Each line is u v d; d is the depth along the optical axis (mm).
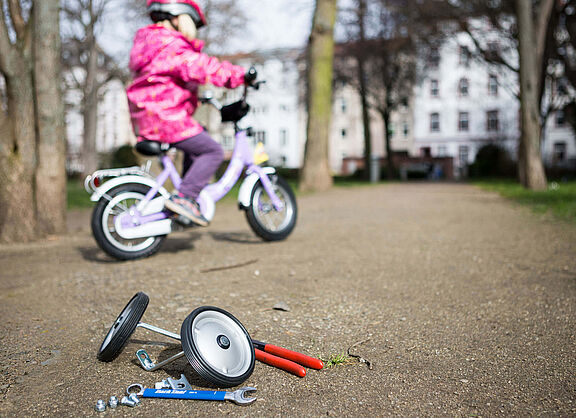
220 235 5652
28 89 5449
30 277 3652
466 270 3734
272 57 22406
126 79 20562
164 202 4062
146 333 2424
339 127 49750
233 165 4562
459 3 19578
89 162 19859
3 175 5254
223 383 1742
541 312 2691
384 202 10508
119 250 4090
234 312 2727
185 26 3865
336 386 1832
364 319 2605
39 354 2180
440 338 2322
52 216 5809
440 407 1667
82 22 17625
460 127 45156
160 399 1742
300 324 2525
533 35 13961
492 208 8641
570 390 1781
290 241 5145
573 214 7203
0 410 1684
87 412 1656
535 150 13875
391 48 26531
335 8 14766
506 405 1677
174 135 3977
